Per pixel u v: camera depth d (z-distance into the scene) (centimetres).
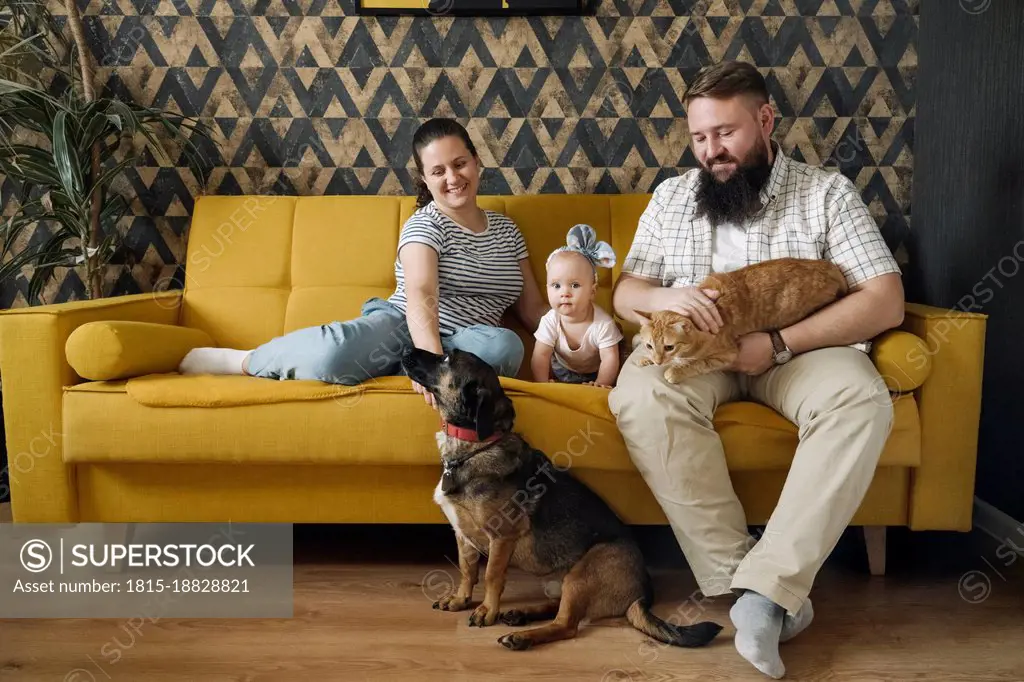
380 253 254
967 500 188
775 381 182
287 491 195
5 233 254
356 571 204
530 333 242
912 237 271
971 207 236
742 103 193
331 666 153
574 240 212
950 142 246
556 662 155
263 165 275
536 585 194
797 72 268
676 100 270
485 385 168
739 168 197
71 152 239
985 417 239
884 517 192
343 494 195
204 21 270
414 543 226
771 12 266
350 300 249
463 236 221
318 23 270
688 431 172
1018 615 176
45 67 270
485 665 154
